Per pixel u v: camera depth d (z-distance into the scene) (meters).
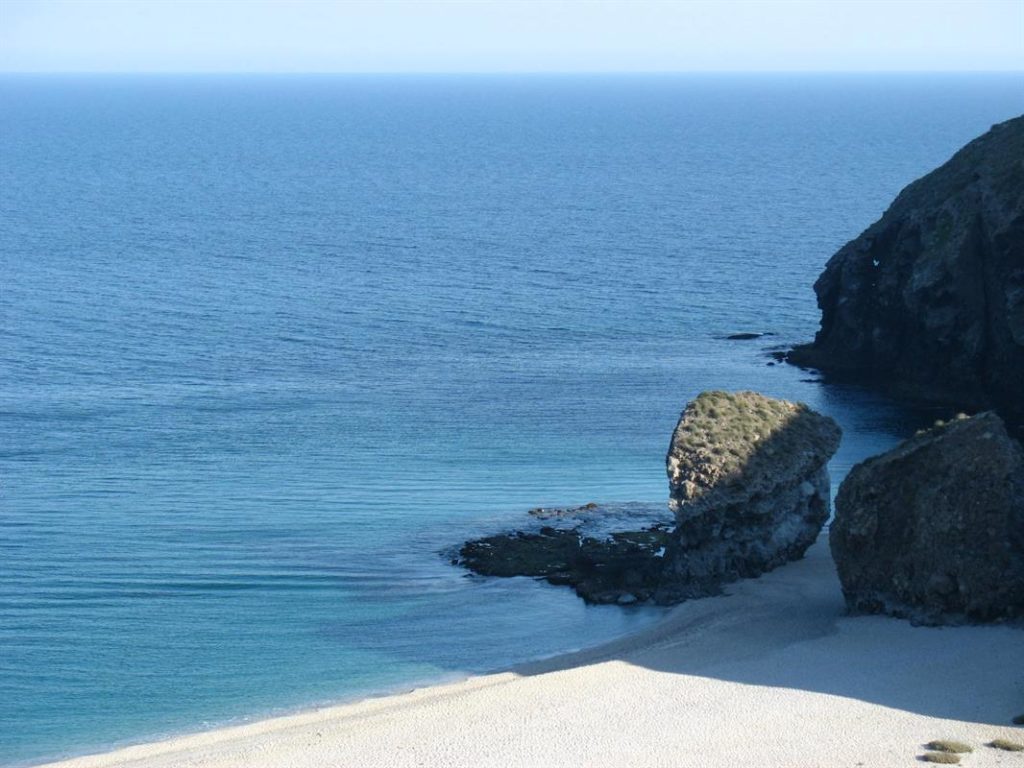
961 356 105.25
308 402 106.44
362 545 70.19
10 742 47.81
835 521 59.00
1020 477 55.16
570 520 74.00
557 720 47.78
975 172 110.25
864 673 50.97
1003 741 44.19
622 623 59.34
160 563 67.12
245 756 45.47
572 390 110.56
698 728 46.62
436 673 54.19
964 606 54.84
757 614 58.59
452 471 85.81
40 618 59.72
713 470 62.06
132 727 49.09
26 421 99.19
